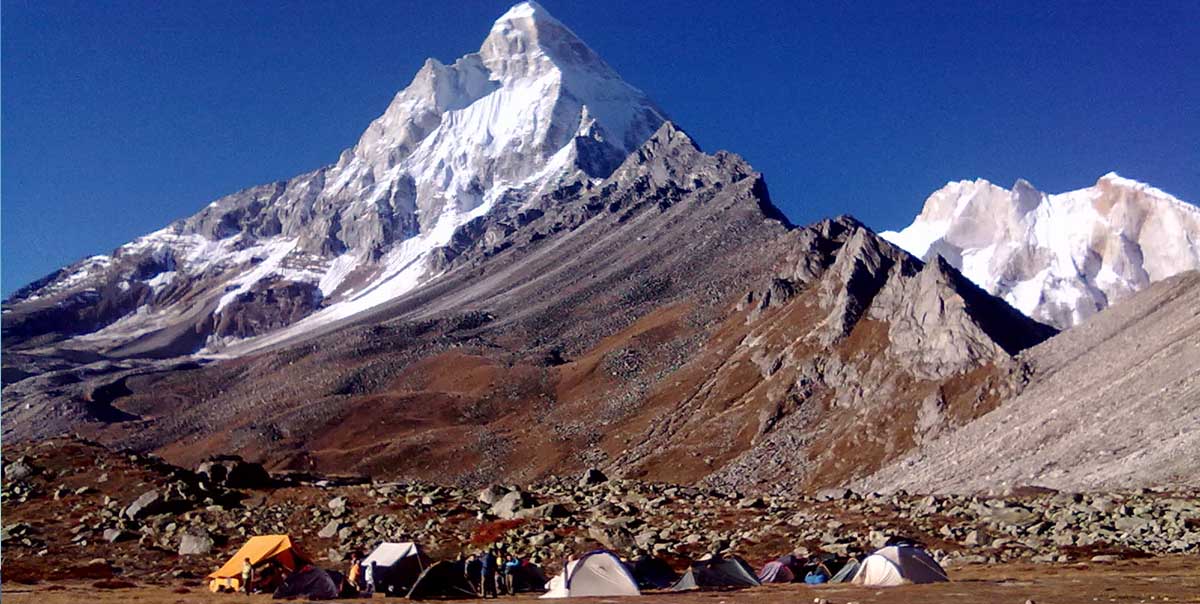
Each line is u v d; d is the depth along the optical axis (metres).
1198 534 53.66
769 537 61.25
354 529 67.38
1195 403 91.62
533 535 63.84
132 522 69.94
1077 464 91.56
